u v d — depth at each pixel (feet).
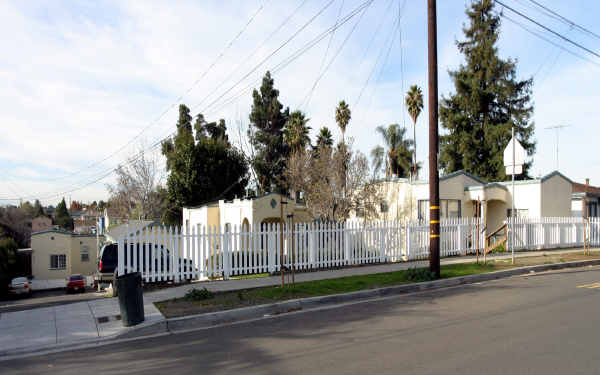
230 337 22.34
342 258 47.57
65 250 133.80
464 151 125.90
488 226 75.46
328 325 24.17
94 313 28.81
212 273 39.68
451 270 42.98
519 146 47.78
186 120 157.38
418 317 25.45
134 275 25.04
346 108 126.93
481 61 127.85
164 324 24.94
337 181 70.64
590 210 92.89
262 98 152.35
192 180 118.21
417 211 65.72
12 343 22.34
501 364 16.88
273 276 41.73
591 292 32.60
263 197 72.54
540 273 44.24
